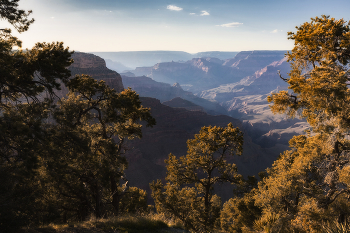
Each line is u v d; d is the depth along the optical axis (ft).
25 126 36.47
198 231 70.28
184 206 77.71
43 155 42.57
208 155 81.10
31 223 34.22
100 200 68.03
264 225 33.50
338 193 45.21
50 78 47.06
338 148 47.32
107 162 61.36
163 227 39.52
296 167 59.41
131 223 37.50
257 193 78.13
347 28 36.86
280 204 60.49
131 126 74.54
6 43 39.73
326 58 39.70
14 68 43.80
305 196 64.18
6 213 29.73
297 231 34.88
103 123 66.69
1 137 35.86
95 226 35.12
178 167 82.69
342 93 32.91
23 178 35.70
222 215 112.68
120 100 64.03
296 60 45.29
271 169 96.17
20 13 42.11
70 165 54.49
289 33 41.81
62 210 65.98
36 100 48.49
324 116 41.22
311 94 36.24
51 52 48.34
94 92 62.18
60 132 48.52
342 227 21.12
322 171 53.36
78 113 60.59
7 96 46.16
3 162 37.52
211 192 86.53
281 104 44.93
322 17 39.86
